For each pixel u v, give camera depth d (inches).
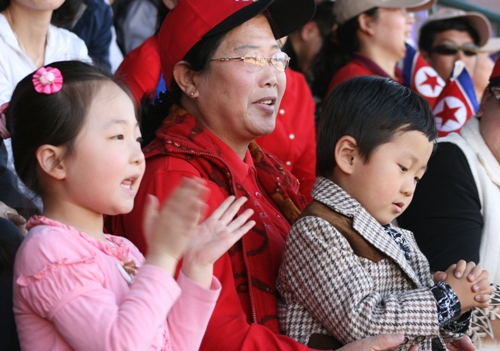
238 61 260.8
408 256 257.3
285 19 275.9
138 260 216.2
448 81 432.1
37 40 366.0
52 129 198.2
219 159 256.1
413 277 245.1
